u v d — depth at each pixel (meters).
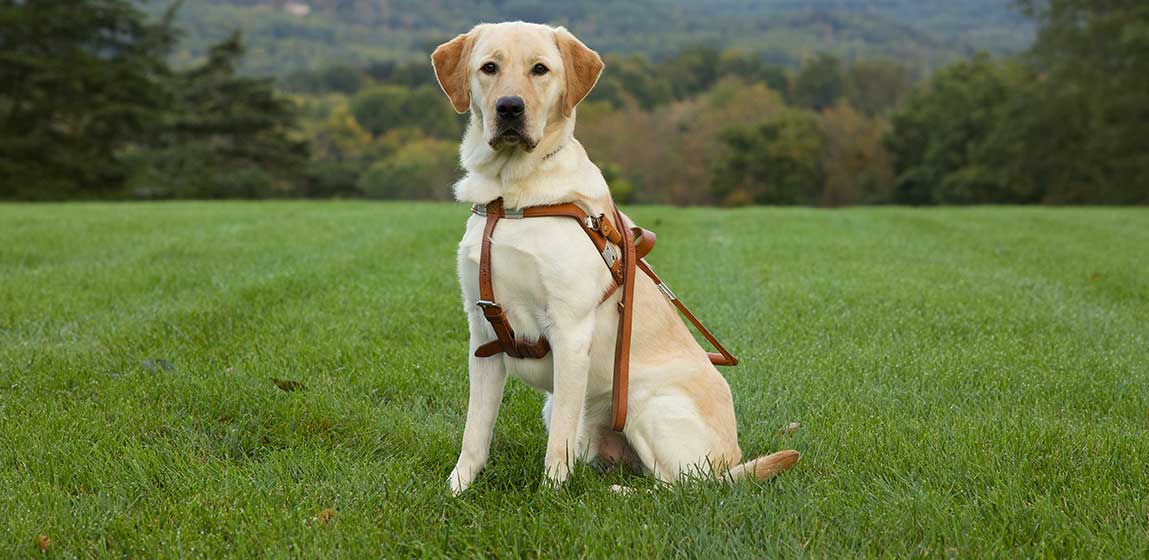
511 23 3.22
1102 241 12.04
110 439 3.47
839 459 3.50
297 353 4.86
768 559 2.59
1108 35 40.16
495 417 3.26
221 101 49.12
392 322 5.71
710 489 3.03
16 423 3.64
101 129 43.34
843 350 5.25
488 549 2.71
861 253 10.16
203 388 4.11
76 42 43.41
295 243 9.93
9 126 41.78
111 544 2.71
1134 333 5.89
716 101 71.94
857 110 78.00
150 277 7.15
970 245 11.39
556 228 3.02
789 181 61.41
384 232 11.22
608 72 90.88
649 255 9.52
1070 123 43.44
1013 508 2.88
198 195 44.56
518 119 2.96
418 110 79.12
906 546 2.70
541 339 3.12
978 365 4.94
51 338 5.18
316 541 2.67
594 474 3.25
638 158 63.62
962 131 55.88
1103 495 3.01
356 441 3.64
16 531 2.69
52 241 9.63
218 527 2.79
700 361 3.39
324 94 101.31
